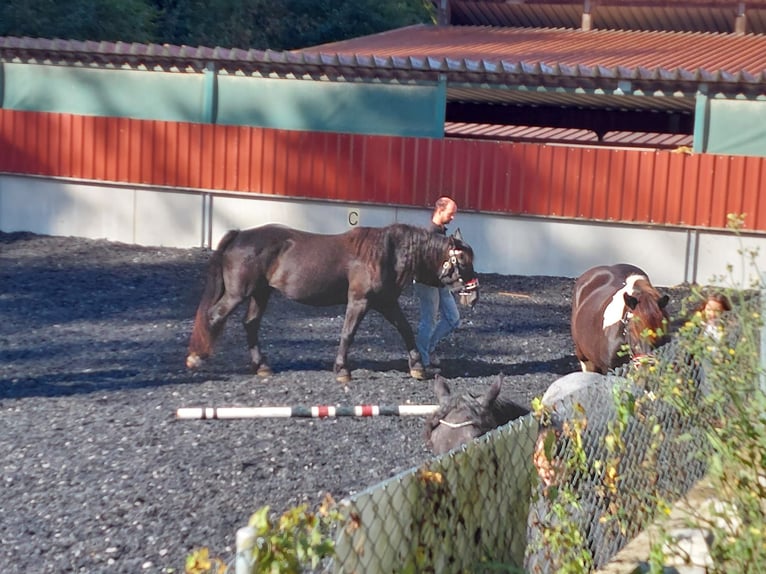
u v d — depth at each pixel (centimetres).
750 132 1769
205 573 411
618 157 1809
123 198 2036
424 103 1905
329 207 1953
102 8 2961
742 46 2288
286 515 335
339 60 1877
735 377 506
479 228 1881
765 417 513
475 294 1064
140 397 1025
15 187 2086
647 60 2045
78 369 1141
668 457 615
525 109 2586
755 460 470
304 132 1945
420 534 390
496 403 628
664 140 2481
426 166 1891
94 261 1839
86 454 833
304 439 890
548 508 474
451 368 1203
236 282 1074
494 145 1858
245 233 1086
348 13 3575
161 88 2028
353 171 1928
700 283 1792
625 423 504
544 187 1842
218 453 843
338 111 1953
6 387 1055
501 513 454
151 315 1448
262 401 1025
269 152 1966
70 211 2062
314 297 1079
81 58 2030
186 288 1645
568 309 1602
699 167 1778
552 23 2711
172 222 2017
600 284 966
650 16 2575
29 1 2834
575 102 2309
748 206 1762
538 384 1151
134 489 757
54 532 679
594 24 2656
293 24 3559
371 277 1067
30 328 1343
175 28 3372
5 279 1658
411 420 965
